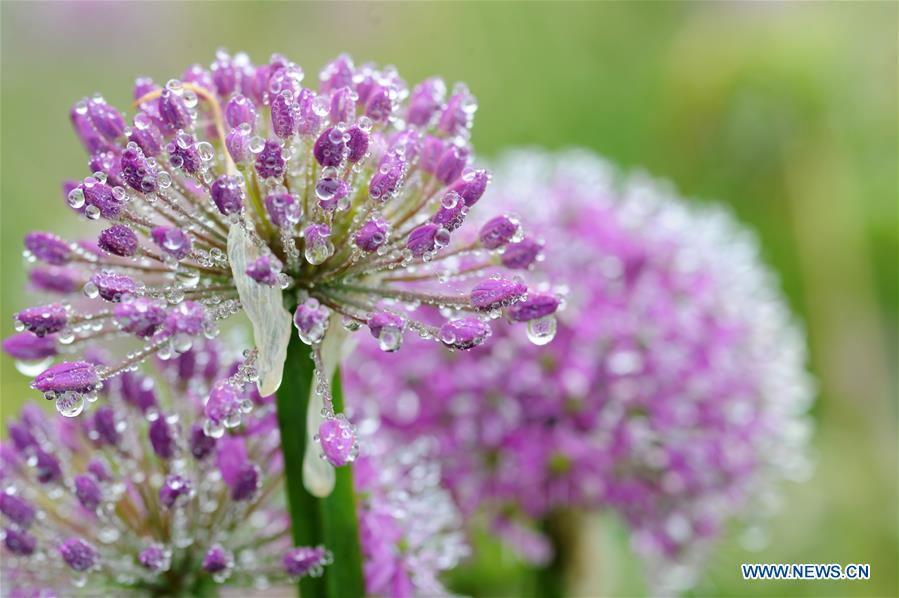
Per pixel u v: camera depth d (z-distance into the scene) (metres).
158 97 0.37
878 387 0.80
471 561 0.49
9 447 0.39
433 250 0.35
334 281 0.35
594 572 0.55
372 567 0.38
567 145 1.06
